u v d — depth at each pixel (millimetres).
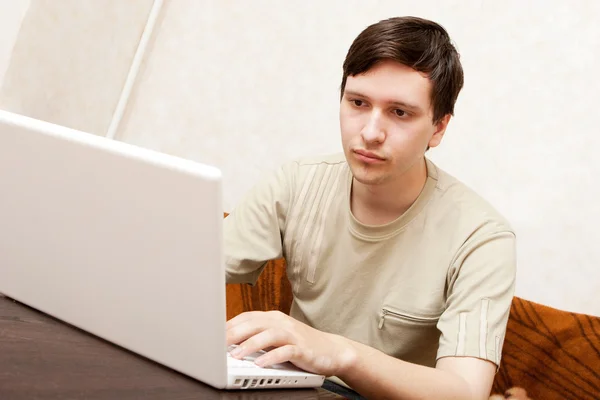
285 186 1486
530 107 1860
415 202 1375
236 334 963
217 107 2297
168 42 2359
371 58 1172
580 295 1813
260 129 2230
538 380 1611
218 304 799
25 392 704
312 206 1453
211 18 2293
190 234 792
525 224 1875
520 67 1869
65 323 968
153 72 2387
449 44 1240
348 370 1017
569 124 1817
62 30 2311
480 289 1263
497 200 1907
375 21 2049
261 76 2223
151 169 799
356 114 1210
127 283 868
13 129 905
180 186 781
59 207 900
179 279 819
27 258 970
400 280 1379
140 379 818
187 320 829
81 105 2387
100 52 2381
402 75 1169
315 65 2139
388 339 1395
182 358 852
